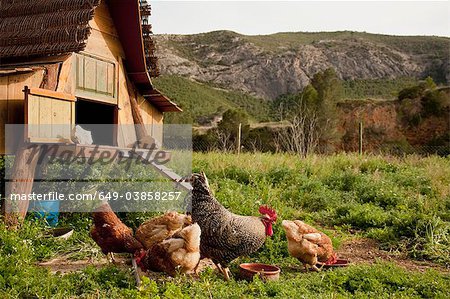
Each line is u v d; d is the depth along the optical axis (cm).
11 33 937
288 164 1711
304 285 654
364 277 670
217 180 1380
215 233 698
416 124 3669
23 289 588
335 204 1237
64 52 876
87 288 605
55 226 948
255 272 689
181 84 6662
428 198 1252
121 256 823
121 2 1021
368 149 3566
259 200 1081
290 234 758
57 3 938
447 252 859
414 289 645
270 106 7088
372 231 993
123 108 1087
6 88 843
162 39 9394
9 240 706
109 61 1040
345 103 3962
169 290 559
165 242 659
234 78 8088
